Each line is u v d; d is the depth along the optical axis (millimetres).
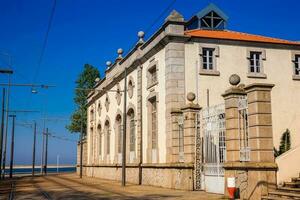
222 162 17891
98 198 16547
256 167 13828
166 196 16922
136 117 28031
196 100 22531
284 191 13422
